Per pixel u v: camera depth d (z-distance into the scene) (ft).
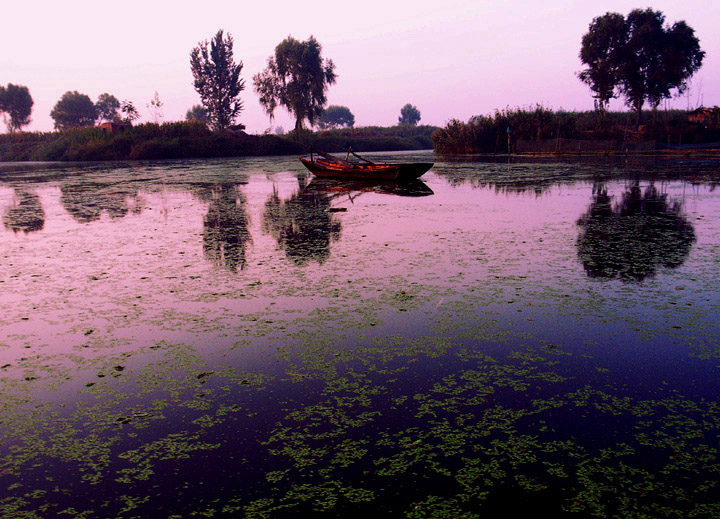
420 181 62.64
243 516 7.88
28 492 8.64
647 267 21.09
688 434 9.78
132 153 155.02
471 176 67.62
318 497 8.28
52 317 17.02
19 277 21.88
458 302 17.48
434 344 14.24
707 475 8.57
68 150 167.53
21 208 45.19
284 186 61.26
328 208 40.60
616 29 130.82
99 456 9.64
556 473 8.73
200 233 31.12
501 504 7.99
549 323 15.51
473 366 12.90
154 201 48.44
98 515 8.01
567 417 10.48
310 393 11.77
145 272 22.29
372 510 7.93
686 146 118.32
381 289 19.06
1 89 272.31
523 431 10.02
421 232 29.48
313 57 175.01
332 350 14.02
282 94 180.14
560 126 127.95
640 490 8.25
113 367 13.35
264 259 24.09
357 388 11.94
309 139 187.73
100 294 19.31
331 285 19.74
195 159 148.15
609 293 18.02
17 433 10.49
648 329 14.89
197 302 18.15
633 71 128.67
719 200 39.96
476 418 10.53
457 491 8.33
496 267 21.61
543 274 20.43
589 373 12.38
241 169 95.96
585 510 7.84
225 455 9.53
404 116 458.50
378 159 118.42
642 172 66.39
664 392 11.41
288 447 9.72
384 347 14.12
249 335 15.16
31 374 13.06
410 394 11.60
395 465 9.07
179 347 14.46
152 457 9.53
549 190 49.73
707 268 20.72
